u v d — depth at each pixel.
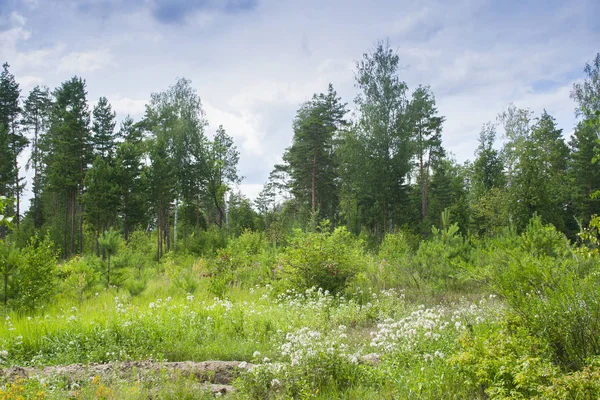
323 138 42.56
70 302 11.16
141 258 17.42
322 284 13.01
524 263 5.69
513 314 5.46
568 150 44.91
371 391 4.96
